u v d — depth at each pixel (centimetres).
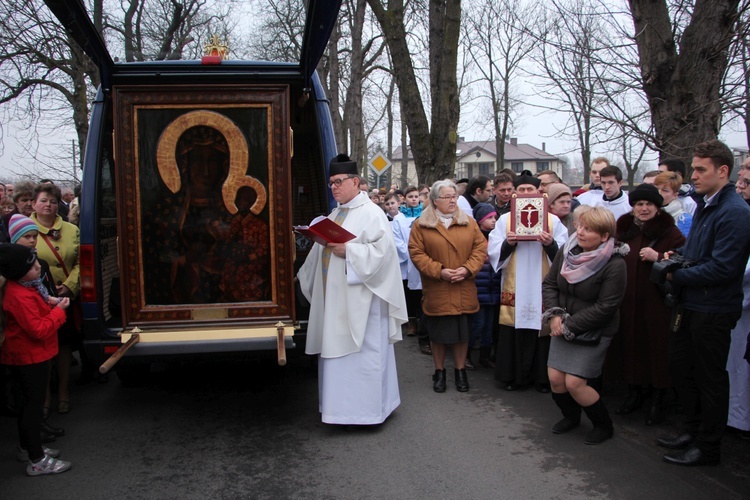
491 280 598
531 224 507
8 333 371
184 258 436
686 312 372
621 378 459
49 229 498
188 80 434
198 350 421
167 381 576
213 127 432
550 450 408
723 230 350
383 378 446
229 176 434
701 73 636
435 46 1027
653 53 660
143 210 431
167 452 414
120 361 428
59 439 438
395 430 447
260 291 444
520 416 474
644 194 437
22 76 1424
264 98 434
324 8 378
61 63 1383
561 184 559
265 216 441
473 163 6612
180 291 436
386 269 433
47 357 382
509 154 6569
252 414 486
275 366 614
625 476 368
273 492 355
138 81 433
